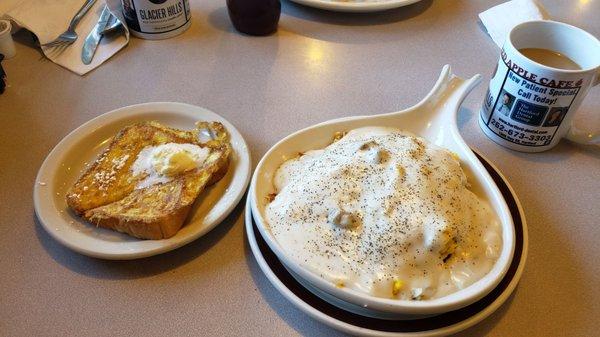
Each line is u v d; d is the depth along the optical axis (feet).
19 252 1.01
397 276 0.83
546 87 1.10
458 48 1.63
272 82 1.47
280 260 0.89
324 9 1.73
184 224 1.03
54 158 1.14
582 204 1.14
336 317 0.84
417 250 0.85
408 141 1.03
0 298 0.94
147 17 1.56
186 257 1.01
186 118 1.27
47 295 0.94
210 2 1.81
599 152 1.27
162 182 1.09
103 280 0.97
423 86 1.48
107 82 1.46
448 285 0.84
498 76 1.20
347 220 0.87
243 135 1.29
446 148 1.12
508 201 1.04
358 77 1.50
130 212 1.00
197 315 0.92
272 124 1.33
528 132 1.21
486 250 0.89
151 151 1.16
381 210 0.89
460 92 1.20
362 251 0.85
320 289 0.82
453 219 0.89
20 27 1.64
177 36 1.65
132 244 0.97
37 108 1.37
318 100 1.41
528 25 1.21
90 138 1.21
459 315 0.85
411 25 1.73
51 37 1.59
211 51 1.59
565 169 1.23
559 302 0.95
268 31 1.65
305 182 0.96
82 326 0.90
